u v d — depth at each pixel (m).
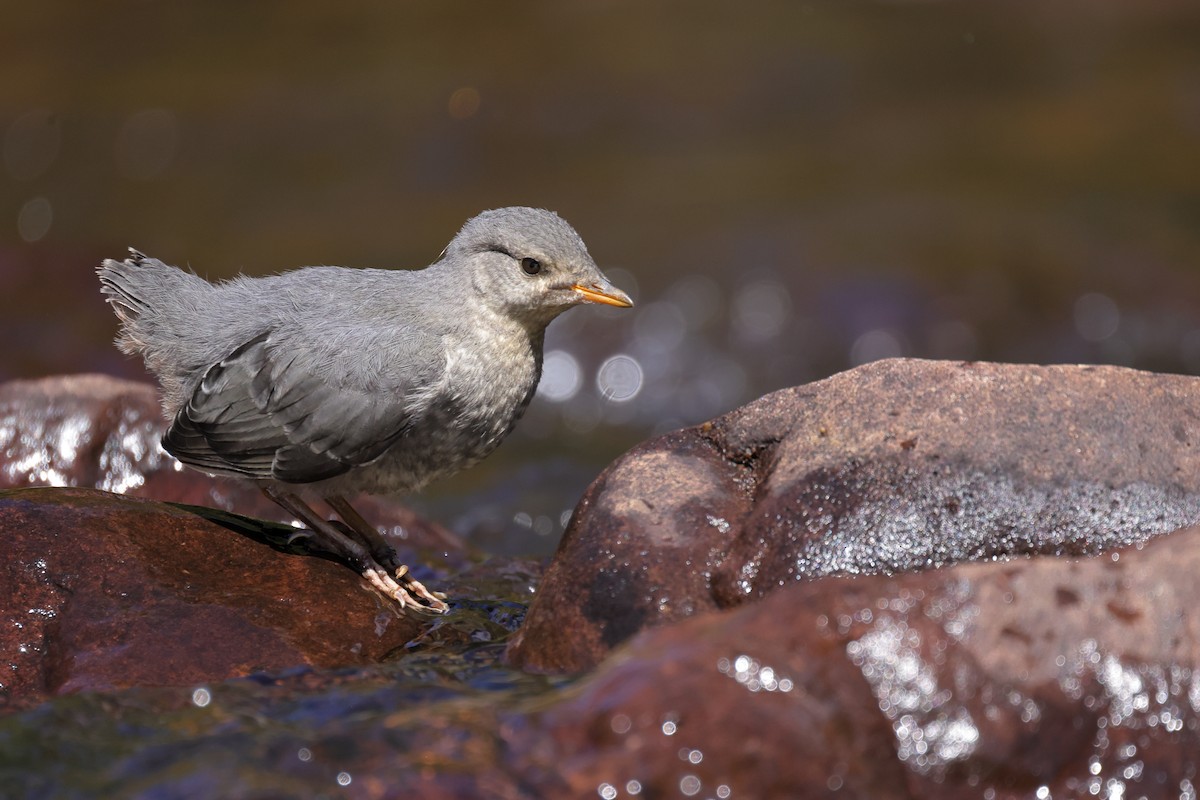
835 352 19.20
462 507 16.16
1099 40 29.02
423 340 10.09
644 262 20.73
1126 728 6.43
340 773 6.45
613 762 6.19
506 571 11.38
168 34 31.84
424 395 10.00
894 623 6.59
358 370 9.89
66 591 8.47
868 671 6.48
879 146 24.73
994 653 6.52
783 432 8.66
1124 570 6.81
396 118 27.12
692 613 7.89
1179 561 6.82
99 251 22.23
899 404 8.49
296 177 25.28
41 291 20.78
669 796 6.10
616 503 8.47
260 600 8.77
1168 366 18.77
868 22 30.73
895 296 19.70
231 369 10.02
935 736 6.38
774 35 30.34
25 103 28.17
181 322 10.40
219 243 22.52
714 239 21.25
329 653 8.45
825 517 8.02
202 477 12.38
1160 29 29.23
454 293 10.28
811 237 21.17
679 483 8.58
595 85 28.12
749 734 6.21
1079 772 6.38
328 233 22.69
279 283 10.41
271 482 10.13
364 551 9.86
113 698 7.48
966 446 8.19
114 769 6.78
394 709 7.34
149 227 23.25
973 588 6.71
